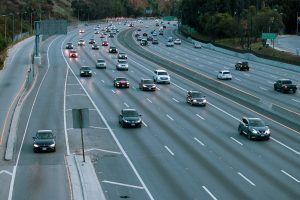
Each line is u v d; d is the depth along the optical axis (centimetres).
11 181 3809
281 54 13188
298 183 3700
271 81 9300
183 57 13438
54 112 6378
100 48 15312
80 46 15838
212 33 19212
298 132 5375
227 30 18500
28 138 5156
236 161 4281
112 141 4988
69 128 5538
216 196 3409
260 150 4653
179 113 6334
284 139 5069
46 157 4472
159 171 4006
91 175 3900
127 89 8225
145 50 14362
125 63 10694
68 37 19150
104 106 6762
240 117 6112
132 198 3375
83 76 9625
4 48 13900
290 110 6444
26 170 4091
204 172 3975
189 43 18075
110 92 7906
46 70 10531
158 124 5719
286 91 7994
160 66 11288
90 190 3544
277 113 6197
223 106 6812
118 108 6631
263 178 3812
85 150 4666
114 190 3547
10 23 19175
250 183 3694
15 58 12888
